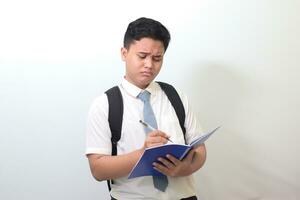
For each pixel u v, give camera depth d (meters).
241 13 1.60
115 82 1.53
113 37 1.51
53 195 1.54
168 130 1.12
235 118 1.65
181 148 0.95
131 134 1.10
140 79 1.10
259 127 1.67
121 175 1.06
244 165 1.68
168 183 1.11
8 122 1.49
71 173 1.55
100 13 1.49
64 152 1.53
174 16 1.54
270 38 1.63
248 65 1.63
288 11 1.63
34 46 1.47
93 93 1.52
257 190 1.71
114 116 1.09
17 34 1.45
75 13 1.48
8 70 1.46
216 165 1.66
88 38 1.50
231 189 1.68
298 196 1.74
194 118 1.24
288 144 1.71
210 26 1.58
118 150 1.11
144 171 1.03
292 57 1.66
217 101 1.62
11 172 1.51
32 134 1.51
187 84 1.59
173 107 1.18
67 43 1.49
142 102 1.14
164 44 1.10
